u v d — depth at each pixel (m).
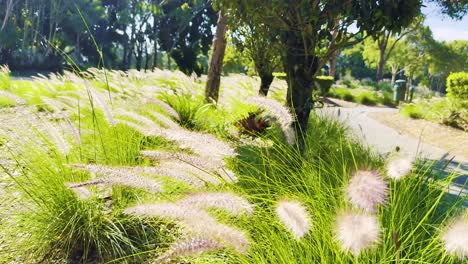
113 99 5.78
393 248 2.21
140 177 2.14
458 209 2.99
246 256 2.35
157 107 6.32
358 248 1.61
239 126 6.32
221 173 2.44
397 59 57.88
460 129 14.39
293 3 5.36
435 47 53.69
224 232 1.68
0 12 52.00
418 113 17.27
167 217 1.80
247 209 1.83
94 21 54.78
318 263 2.29
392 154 4.02
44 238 3.17
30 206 3.39
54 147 3.59
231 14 6.52
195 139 2.40
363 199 1.69
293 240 2.35
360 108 23.30
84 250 3.10
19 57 49.00
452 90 15.82
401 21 5.58
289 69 5.85
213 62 10.01
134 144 4.11
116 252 3.13
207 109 7.48
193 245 1.64
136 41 57.34
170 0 52.47
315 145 4.80
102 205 3.38
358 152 4.89
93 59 57.94
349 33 5.77
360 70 88.75
